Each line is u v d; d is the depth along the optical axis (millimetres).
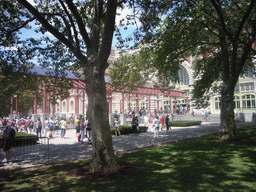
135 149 10211
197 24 11656
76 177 5688
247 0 11211
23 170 6805
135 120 17562
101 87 6207
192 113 33781
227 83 12242
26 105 37844
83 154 9234
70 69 10070
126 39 9586
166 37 11930
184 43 12461
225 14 11469
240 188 4605
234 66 11602
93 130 6090
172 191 4488
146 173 5844
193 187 4715
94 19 6820
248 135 13719
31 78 9594
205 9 11070
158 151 9297
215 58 14797
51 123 16250
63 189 4809
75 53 6488
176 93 37594
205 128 20531
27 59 9086
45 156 8867
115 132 16219
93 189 4699
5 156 7895
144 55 13625
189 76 39312
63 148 10922
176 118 33531
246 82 32000
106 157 5973
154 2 8641
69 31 7523
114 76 17750
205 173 5762
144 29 9117
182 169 6227
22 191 4785
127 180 5234
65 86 9992
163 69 13992
